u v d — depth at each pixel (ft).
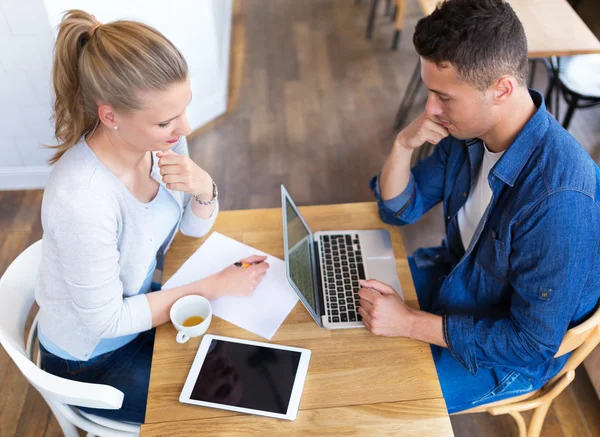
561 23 8.25
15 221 8.98
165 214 4.86
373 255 5.23
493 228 4.59
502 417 6.59
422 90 11.69
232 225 5.47
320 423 4.01
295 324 4.64
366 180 9.73
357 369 4.33
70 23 3.71
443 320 4.57
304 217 5.60
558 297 4.13
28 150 9.13
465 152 5.14
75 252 4.01
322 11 14.32
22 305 4.76
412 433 3.96
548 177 4.13
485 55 3.92
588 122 10.65
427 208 5.74
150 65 3.65
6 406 6.67
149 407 4.11
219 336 4.52
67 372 4.90
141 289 4.94
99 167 4.10
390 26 13.70
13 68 8.20
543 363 4.84
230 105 11.35
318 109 11.22
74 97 3.94
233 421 4.03
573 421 6.50
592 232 4.05
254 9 14.39
